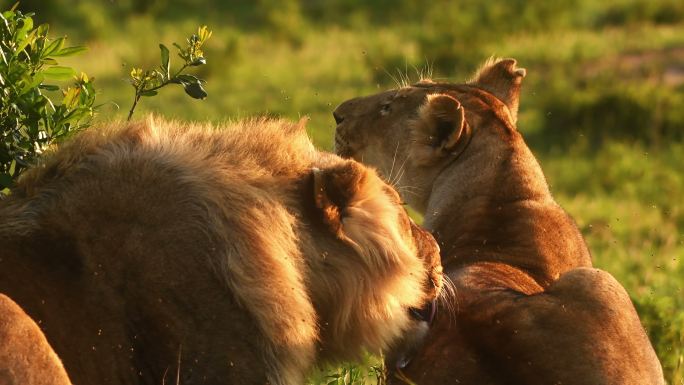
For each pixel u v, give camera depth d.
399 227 7.62
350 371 9.27
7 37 8.40
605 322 8.07
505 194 10.61
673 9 44.34
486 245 10.00
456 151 11.14
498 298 8.42
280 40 43.34
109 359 6.62
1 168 8.24
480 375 7.85
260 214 7.05
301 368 7.18
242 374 6.88
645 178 25.70
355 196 7.30
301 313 7.07
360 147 12.02
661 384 8.38
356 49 40.47
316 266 7.26
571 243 10.23
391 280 7.43
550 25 42.47
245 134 7.48
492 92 12.30
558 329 7.97
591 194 25.14
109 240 6.80
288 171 7.36
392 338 7.65
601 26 43.75
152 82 9.16
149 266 6.79
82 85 8.81
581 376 7.79
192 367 6.80
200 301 6.82
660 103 29.98
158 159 7.03
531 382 7.78
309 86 34.28
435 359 8.05
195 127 7.55
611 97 30.17
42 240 6.75
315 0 50.38
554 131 29.80
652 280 16.38
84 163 7.04
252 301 6.89
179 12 47.38
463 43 39.09
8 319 5.95
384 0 48.06
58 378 5.99
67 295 6.60
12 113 8.22
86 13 44.47
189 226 6.88
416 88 11.95
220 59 36.56
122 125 7.46
